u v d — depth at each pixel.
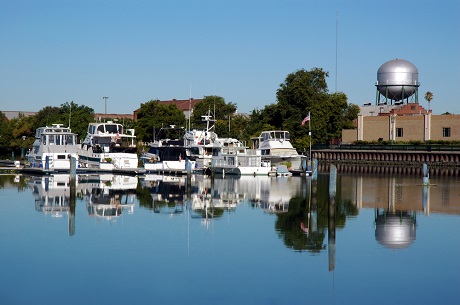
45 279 30.14
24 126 158.00
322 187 75.38
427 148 123.75
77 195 62.53
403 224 45.59
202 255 34.81
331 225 37.06
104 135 98.06
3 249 36.06
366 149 133.50
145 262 33.22
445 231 42.72
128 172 93.81
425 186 76.75
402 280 30.22
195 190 69.88
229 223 45.31
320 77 151.38
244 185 77.69
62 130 104.44
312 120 137.00
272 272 31.39
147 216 48.31
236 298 27.42
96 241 38.34
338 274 31.14
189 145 104.50
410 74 153.75
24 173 94.19
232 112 167.00
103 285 29.20
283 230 42.47
